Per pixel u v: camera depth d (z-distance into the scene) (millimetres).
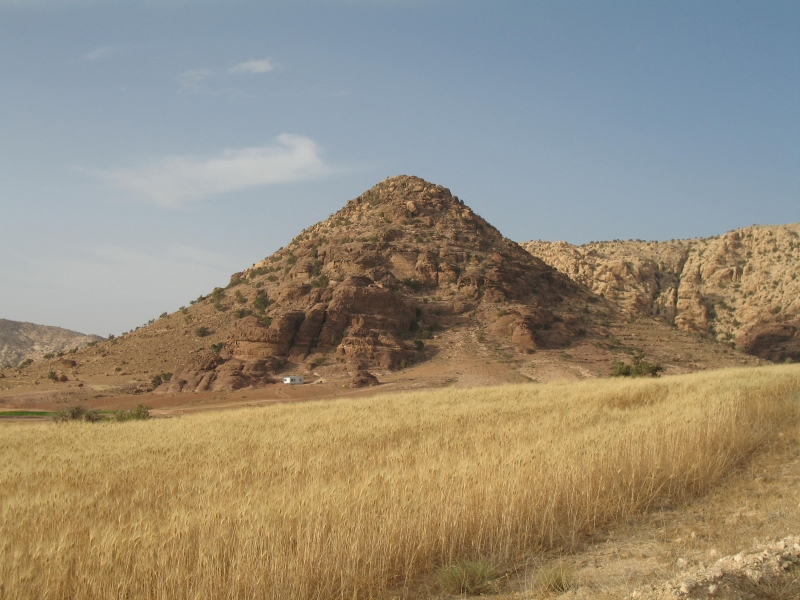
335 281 133375
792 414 24703
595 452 15938
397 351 111062
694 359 124750
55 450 25031
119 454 22406
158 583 9898
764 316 191250
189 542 11094
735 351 141625
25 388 105062
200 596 9883
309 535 11125
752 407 24406
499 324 123500
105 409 83625
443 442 20703
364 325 116875
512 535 12727
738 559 10117
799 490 15250
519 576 11547
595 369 106312
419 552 12016
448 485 13578
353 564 11023
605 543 12828
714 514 14023
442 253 148125
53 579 9852
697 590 9055
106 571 10055
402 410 35969
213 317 136000
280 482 15508
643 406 28641
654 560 11586
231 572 10281
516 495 13344
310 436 24828
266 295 138000
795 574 9578
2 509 13469
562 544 12859
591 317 143875
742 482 16312
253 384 100375
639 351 124562
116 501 14539
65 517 12828
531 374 101188
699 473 16141
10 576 9727
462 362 108750
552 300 145500
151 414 75812
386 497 13000
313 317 116688
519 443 17922
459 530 12555
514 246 167625
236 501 12938
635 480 15266
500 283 139750
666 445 17125
